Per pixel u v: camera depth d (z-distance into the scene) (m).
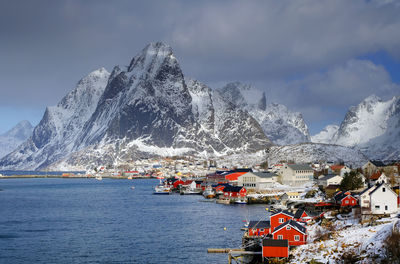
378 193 149.50
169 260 126.31
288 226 129.00
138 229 171.50
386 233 115.50
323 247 118.19
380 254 105.50
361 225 138.00
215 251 134.00
